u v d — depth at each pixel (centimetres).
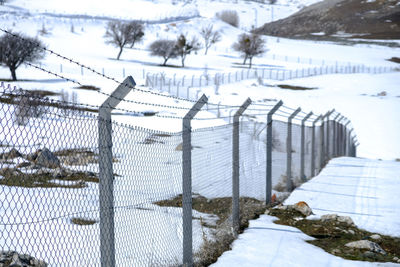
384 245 814
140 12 13275
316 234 857
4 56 3859
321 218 966
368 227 923
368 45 12062
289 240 786
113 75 5150
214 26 12275
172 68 6769
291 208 1031
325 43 12594
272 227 866
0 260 448
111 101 426
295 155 1441
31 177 555
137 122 2511
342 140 2497
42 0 12650
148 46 8800
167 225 600
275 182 1203
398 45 12031
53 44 7294
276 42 11600
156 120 2647
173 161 623
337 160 2008
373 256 735
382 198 1209
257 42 8738
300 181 1419
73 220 592
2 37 3931
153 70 6134
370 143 3409
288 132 1254
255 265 647
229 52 10106
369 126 3847
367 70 7988
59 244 517
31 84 3603
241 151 996
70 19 9700
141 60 7438
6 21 8375
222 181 888
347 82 6431
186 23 12119
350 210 1066
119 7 13412
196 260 646
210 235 727
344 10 17588
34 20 8894
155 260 548
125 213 562
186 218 605
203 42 10812
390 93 5506
